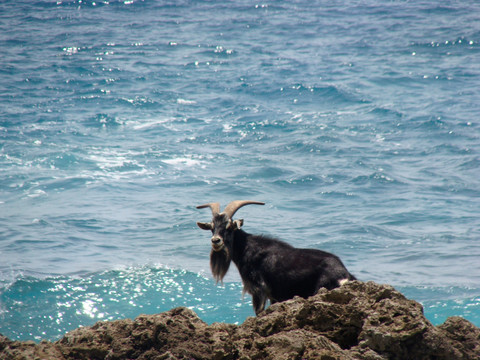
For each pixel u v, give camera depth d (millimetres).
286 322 13992
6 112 79062
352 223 43281
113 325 14469
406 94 91812
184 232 41562
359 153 64125
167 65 110375
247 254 23406
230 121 78312
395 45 123938
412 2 169375
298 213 46062
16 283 31062
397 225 43156
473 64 109375
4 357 13461
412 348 12578
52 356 13578
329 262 22016
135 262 35188
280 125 75938
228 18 153625
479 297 29453
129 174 56250
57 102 85812
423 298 29578
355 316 13461
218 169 58344
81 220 43594
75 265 34562
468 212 46156
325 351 12094
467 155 63156
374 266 34938
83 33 134500
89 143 66750
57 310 28188
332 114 81812
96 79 99562
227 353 13023
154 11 160250
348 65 109688
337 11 161125
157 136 70938
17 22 142875
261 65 110375
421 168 59094
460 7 159750
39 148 63594
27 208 46344
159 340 13711
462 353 13180
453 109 82938
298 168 58688
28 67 105562
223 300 29625
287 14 158125
